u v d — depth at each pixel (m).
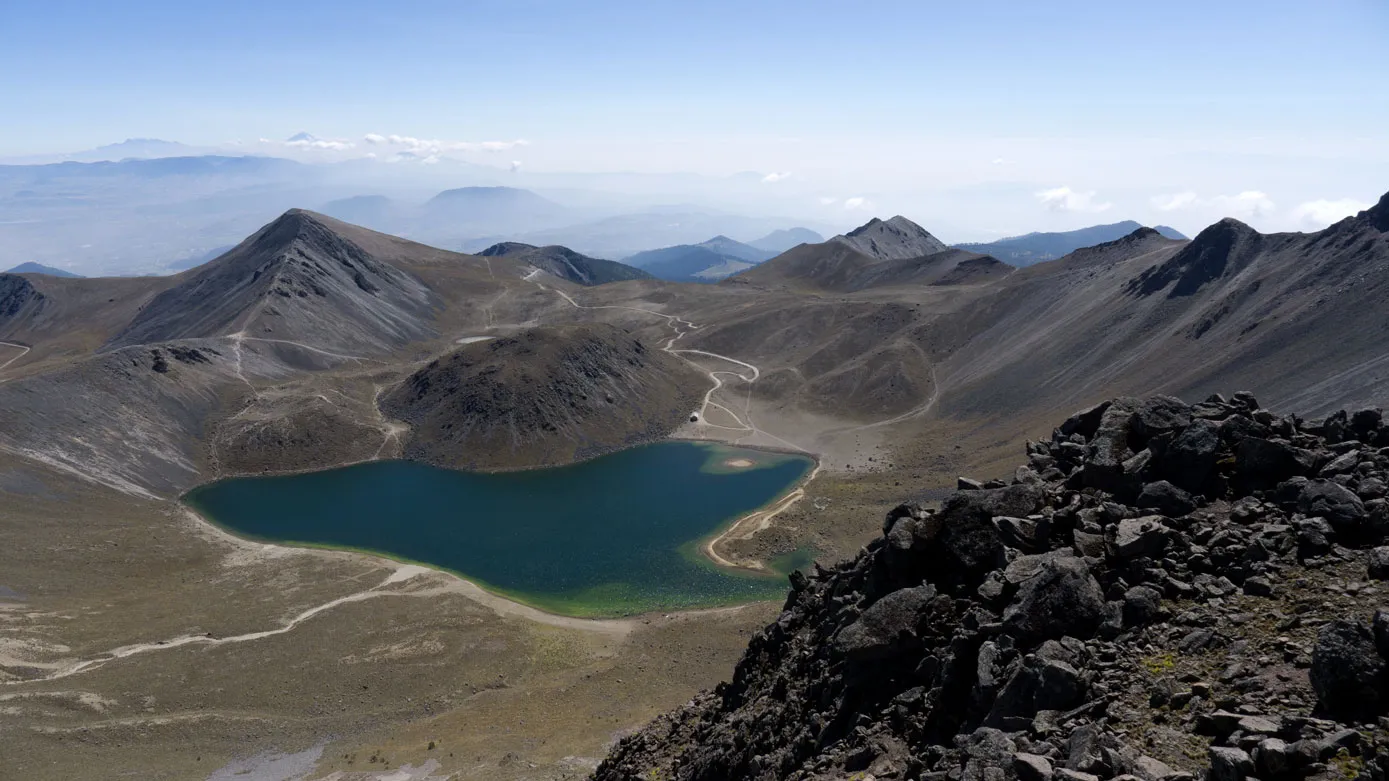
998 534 23.67
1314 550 19.27
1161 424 25.38
